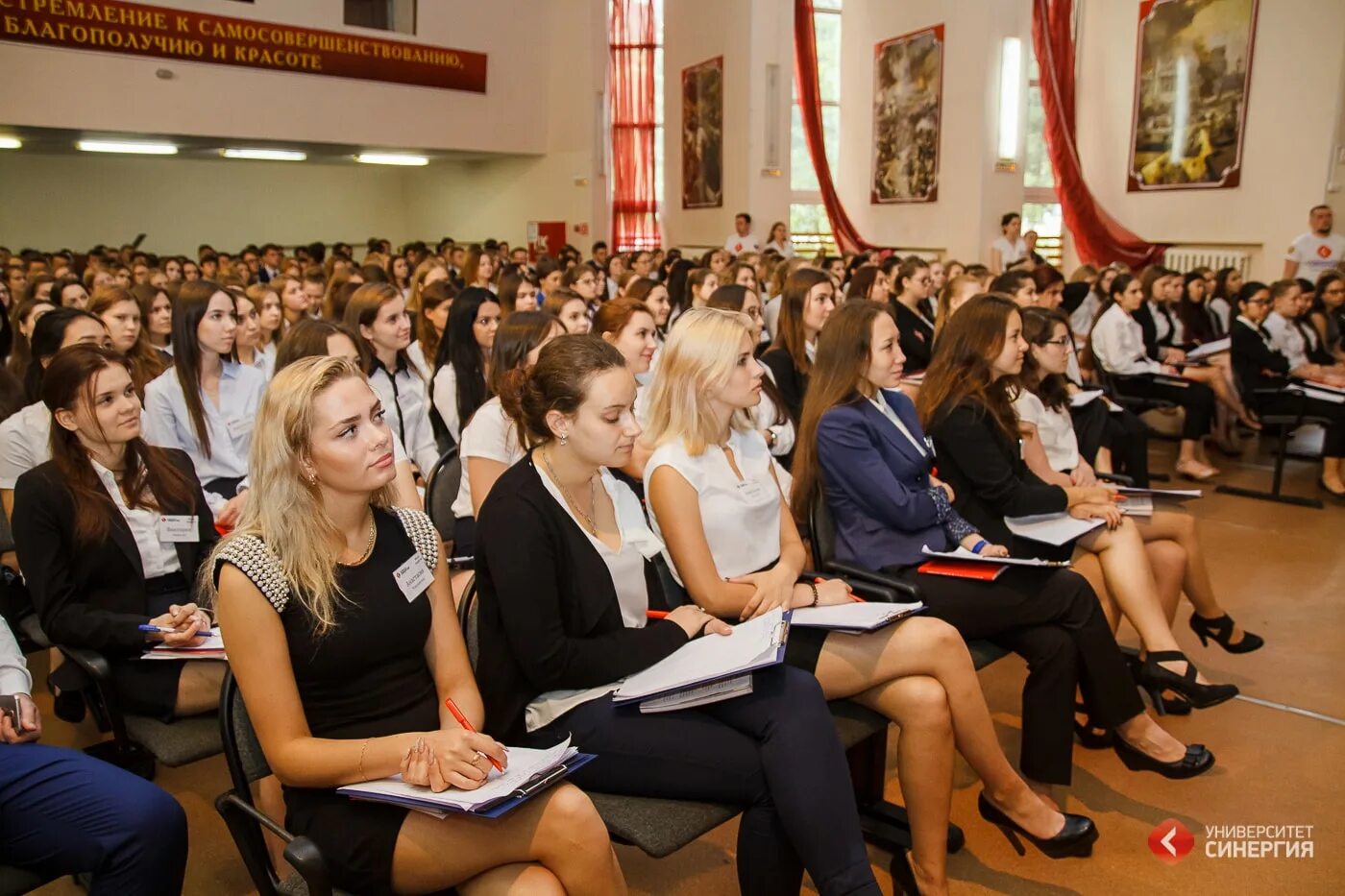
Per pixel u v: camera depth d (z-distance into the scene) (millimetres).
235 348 3512
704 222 13148
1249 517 4746
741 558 2135
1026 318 3141
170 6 11367
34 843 1509
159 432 3059
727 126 12367
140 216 15039
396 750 1413
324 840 1425
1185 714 2809
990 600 2244
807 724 1673
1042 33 10328
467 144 14266
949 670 1933
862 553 2439
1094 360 5805
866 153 12383
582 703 1712
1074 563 2777
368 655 1545
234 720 1493
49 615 1965
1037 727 2246
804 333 3898
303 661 1498
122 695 1912
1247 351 5574
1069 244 11492
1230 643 2945
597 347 1730
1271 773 2514
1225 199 9406
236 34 11875
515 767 1430
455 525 2779
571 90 14633
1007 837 2254
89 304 3492
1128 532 2699
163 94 11578
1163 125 9953
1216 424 6129
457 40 13766
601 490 1920
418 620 1604
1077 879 2109
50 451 2092
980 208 10508
